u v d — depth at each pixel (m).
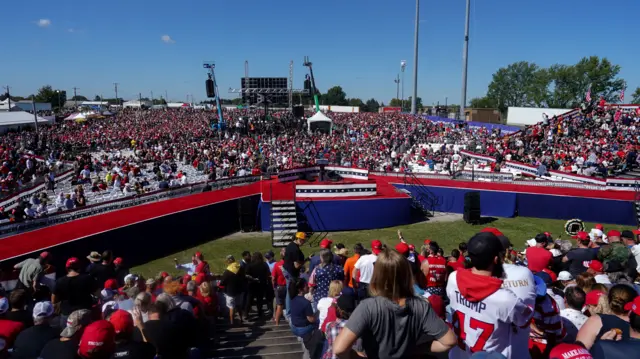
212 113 94.81
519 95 121.38
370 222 22.30
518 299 3.39
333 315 5.06
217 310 9.79
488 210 24.62
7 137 55.47
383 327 3.14
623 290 4.61
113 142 54.28
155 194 20.03
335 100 176.75
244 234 21.22
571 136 38.66
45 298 8.73
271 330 9.84
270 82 93.19
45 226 15.45
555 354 3.71
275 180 25.66
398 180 27.25
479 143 42.75
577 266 9.20
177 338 5.65
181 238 18.91
